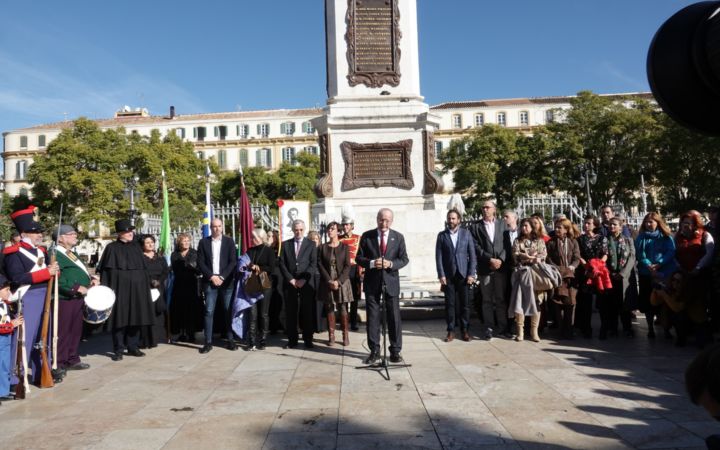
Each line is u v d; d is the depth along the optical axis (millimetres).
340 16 12102
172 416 4656
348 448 3791
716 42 1564
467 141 46781
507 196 45125
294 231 7914
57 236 6945
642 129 37219
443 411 4555
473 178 43562
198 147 79250
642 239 7824
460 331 8406
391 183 11766
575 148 38969
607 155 39688
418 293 10328
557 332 8547
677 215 34781
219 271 7887
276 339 8750
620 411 4469
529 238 7805
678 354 6695
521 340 7723
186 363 7008
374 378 5770
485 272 7984
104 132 42688
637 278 8281
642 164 37500
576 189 40844
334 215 11422
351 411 4629
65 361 6629
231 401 5055
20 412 4945
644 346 7258
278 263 8055
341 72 12055
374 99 12023
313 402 4930
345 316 7848
